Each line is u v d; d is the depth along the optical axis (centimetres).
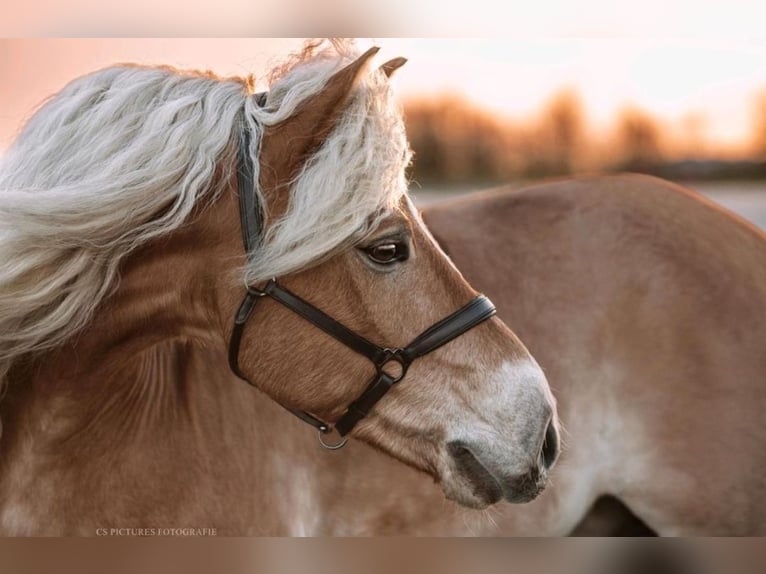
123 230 178
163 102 183
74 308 178
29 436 191
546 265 274
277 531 233
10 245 171
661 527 270
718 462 265
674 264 276
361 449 244
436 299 189
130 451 208
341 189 173
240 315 184
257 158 181
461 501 194
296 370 187
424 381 189
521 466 188
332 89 178
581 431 267
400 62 204
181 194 177
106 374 197
